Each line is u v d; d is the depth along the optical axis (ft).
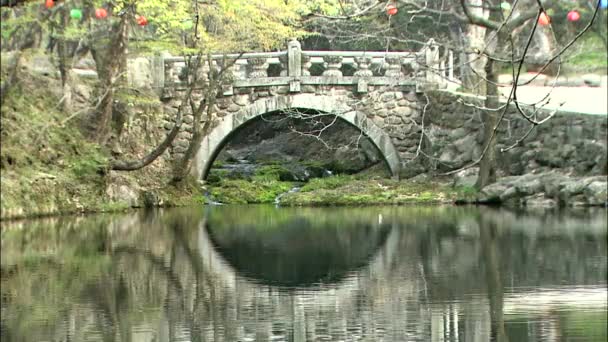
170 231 65.57
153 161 87.25
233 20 70.08
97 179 81.51
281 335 34.68
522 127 87.35
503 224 67.46
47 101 83.10
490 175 86.79
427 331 34.94
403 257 52.70
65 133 81.51
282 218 75.05
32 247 56.34
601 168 81.20
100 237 61.52
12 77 72.08
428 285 44.06
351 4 59.31
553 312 37.65
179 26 68.64
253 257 53.06
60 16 73.10
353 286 43.96
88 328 35.53
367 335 34.86
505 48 68.23
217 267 49.44
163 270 48.34
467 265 49.55
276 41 78.89
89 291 42.37
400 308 38.99
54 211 76.02
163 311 38.47
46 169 78.33
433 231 64.34
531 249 54.80
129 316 37.52
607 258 50.49
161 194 87.35
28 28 70.64
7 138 76.18
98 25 76.79
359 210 82.02
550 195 81.05
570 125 83.92
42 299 40.47
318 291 43.04
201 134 83.82
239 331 35.53
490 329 35.22
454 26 88.63
